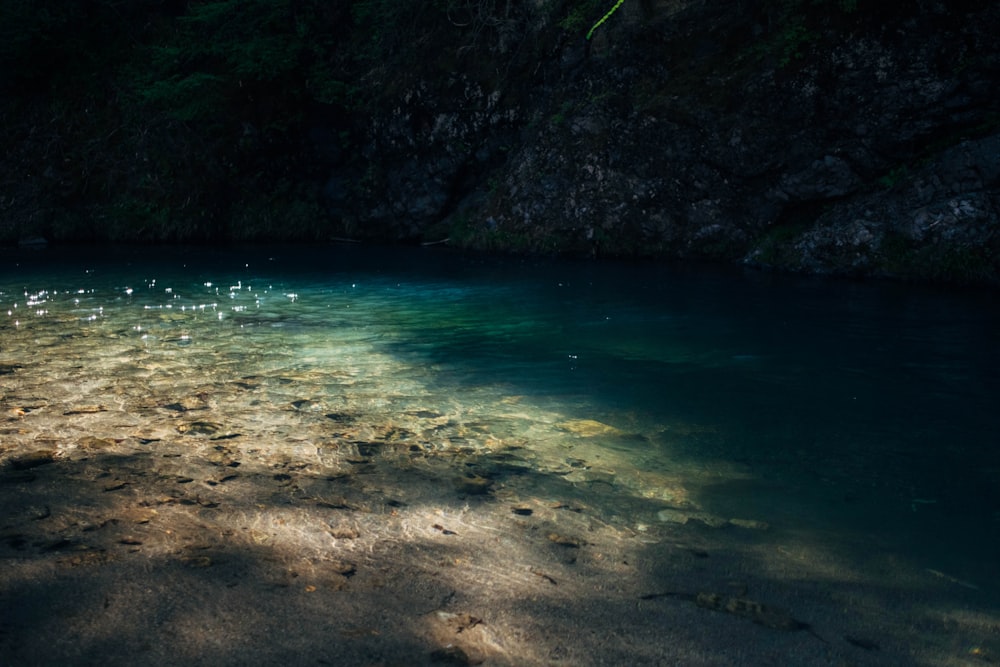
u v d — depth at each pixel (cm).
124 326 853
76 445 434
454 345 757
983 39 1320
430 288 1212
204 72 2233
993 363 677
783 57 1496
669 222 1650
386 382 600
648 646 239
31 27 2227
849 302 1039
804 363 681
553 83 1888
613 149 1712
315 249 1922
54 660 223
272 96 2177
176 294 1138
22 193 2178
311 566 291
